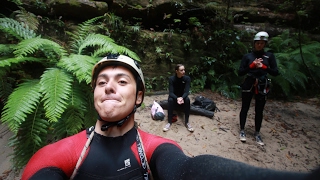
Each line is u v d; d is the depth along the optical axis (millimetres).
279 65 5598
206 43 5797
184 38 5586
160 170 725
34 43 1994
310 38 6754
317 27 7137
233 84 5625
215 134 3410
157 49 5223
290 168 2725
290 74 5422
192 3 6016
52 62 2322
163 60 5355
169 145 848
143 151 807
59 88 1692
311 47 5781
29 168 719
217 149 2990
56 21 4180
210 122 3812
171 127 3494
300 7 7078
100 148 773
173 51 5484
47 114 1533
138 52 5098
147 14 5492
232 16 6566
